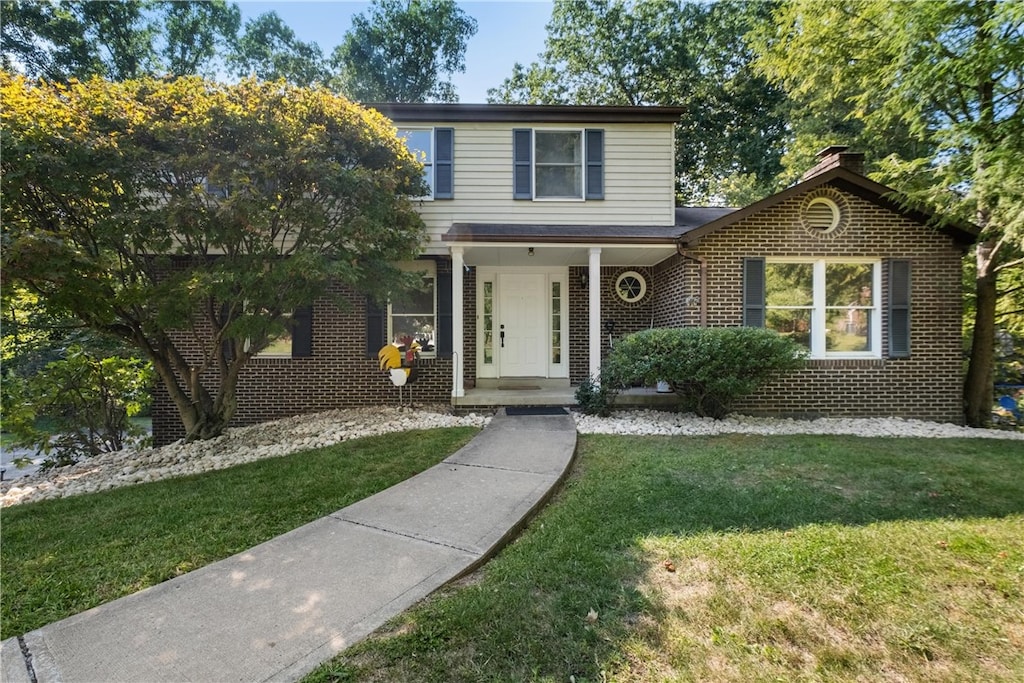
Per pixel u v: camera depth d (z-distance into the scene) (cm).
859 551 298
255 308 627
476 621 228
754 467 471
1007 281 960
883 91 882
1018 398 1121
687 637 218
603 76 2152
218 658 205
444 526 335
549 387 929
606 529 331
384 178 654
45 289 523
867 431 675
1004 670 199
